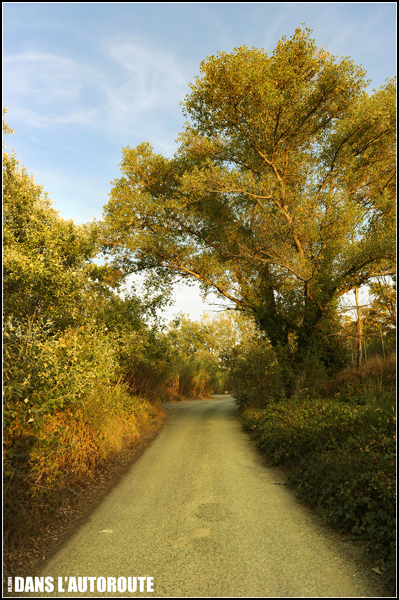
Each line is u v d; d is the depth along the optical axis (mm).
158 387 18750
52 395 6188
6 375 5305
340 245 13453
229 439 11422
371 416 7219
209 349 49281
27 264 8336
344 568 3736
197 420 16438
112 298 13352
